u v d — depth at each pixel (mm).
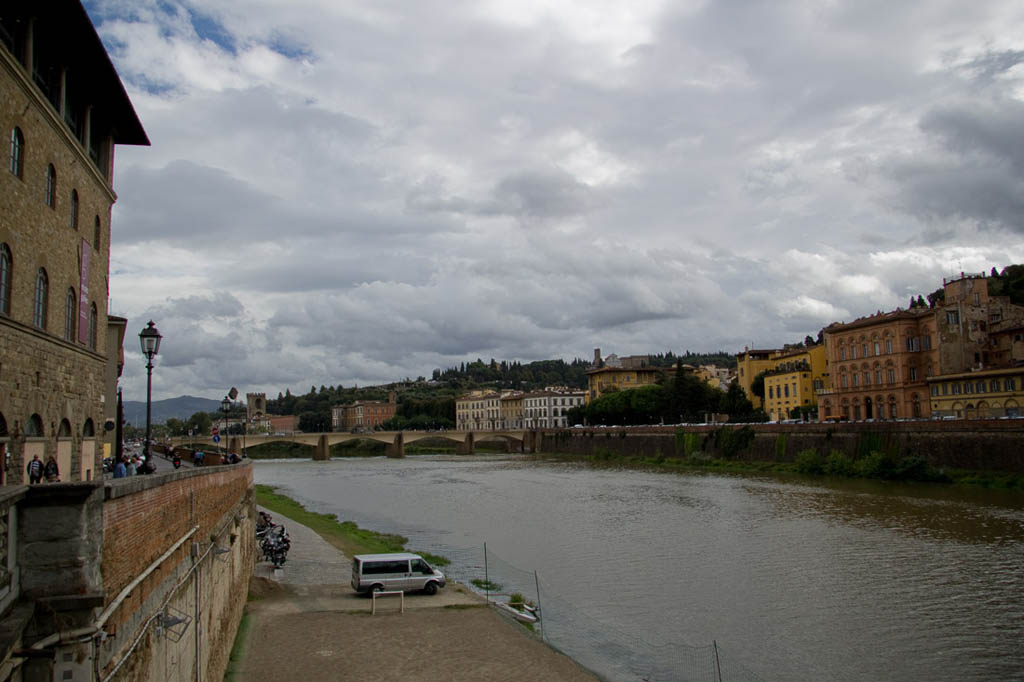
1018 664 31219
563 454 185375
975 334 114562
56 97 32250
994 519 61500
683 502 80562
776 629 36219
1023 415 95938
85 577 11000
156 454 89312
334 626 34844
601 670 30750
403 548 57594
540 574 48188
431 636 33406
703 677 30125
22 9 28234
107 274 40875
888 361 122312
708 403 176625
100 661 11508
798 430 113500
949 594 40844
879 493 80125
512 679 28344
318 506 88438
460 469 144375
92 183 37125
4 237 26562
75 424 35219
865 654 32688
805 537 57250
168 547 16844
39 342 30109
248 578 40438
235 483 33438
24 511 10734
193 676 20000
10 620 9930
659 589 43812
